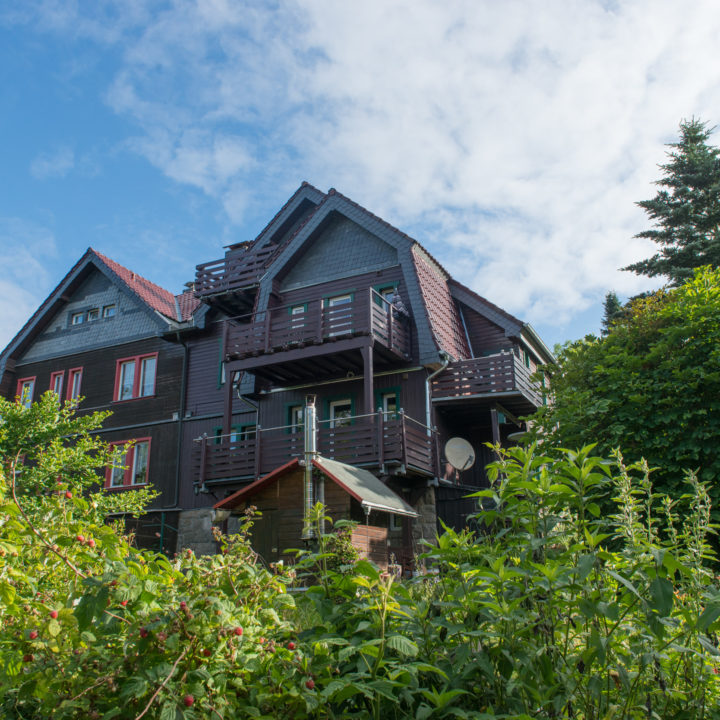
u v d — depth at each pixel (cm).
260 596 345
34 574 371
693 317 1120
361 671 326
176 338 2355
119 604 287
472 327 2122
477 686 348
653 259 2673
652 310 1241
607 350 1205
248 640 296
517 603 315
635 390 1086
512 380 1794
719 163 2648
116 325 2533
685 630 330
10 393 2681
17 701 307
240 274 2239
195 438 2175
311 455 1275
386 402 1938
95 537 382
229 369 1962
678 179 2723
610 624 339
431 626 367
